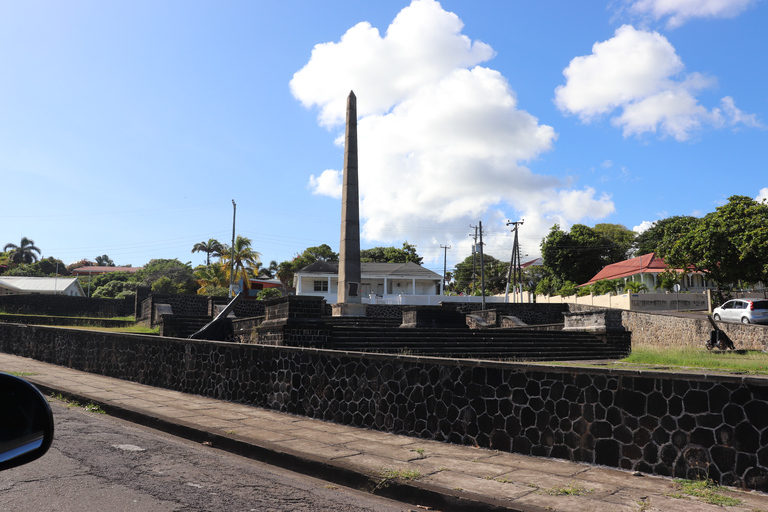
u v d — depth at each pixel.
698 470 5.26
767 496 4.79
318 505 4.65
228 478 5.32
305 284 54.22
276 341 15.37
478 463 5.94
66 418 8.11
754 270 27.58
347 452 6.30
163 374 11.95
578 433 6.06
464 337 19.08
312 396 8.77
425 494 4.91
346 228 25.66
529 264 92.31
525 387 6.52
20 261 95.31
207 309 31.91
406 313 22.34
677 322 26.00
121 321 34.91
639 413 5.70
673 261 31.41
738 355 18.00
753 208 28.17
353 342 16.34
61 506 4.20
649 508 4.42
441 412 7.20
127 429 7.62
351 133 26.16
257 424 7.91
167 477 5.19
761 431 4.95
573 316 22.50
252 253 54.38
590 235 63.84
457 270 89.88
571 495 4.78
